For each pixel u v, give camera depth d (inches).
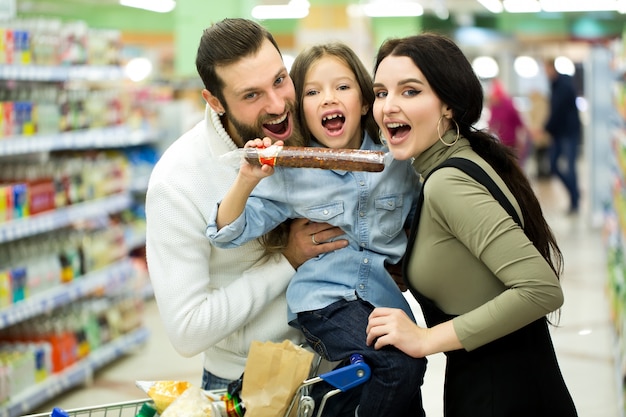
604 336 219.8
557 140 462.9
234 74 76.0
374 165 72.3
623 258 194.9
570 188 456.8
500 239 69.5
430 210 72.9
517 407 75.0
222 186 81.8
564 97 461.1
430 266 74.7
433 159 76.4
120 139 236.4
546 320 79.6
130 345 222.4
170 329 80.0
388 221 81.5
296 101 82.4
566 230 397.4
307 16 628.1
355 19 621.0
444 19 901.2
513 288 70.0
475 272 74.0
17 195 175.6
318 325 78.7
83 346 199.8
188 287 79.6
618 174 242.8
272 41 78.5
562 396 77.2
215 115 81.7
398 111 73.9
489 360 75.4
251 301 81.1
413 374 73.0
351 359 74.5
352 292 79.0
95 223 225.9
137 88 283.1
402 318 73.5
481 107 76.9
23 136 182.5
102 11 565.6
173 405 74.0
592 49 406.9
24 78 186.7
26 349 177.8
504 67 995.9
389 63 74.5
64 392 193.6
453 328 71.9
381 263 80.7
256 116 77.8
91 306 209.3
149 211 81.5
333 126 83.1
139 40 631.8
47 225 186.1
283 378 72.5
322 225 81.4
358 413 75.5
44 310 184.1
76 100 211.6
